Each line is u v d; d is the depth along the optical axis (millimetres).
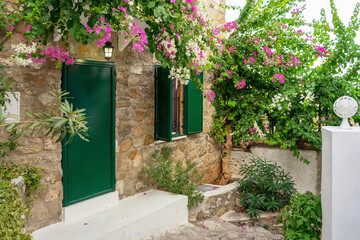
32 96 3039
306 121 5270
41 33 2633
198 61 3918
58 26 2775
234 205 5379
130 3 2699
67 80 3396
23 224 2334
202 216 4734
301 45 5234
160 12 2855
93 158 3787
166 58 3361
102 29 3777
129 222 3445
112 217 3588
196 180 5031
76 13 2475
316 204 2811
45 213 3221
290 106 5328
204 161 6016
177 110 5496
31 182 2939
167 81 4602
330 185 2346
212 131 6211
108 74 3943
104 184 3961
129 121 4309
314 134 5277
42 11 2443
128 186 4355
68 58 3162
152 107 4715
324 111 5289
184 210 4391
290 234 2826
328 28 5078
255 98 5754
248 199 5059
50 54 3010
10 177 2660
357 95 5074
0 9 2639
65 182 3428
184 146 5441
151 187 4809
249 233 4184
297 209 2895
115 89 4070
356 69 4957
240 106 5949
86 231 3182
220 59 5469
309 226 2801
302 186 5547
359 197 2254
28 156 3027
